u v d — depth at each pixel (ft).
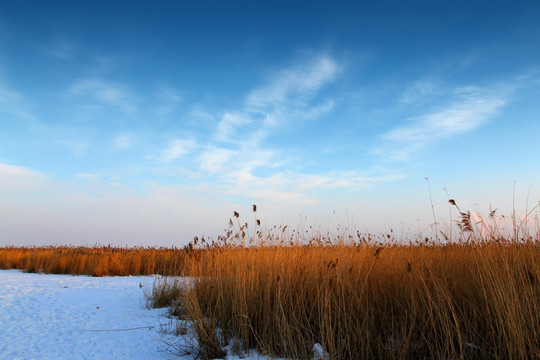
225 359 15.03
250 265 20.16
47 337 19.13
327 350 14.14
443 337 13.17
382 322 14.38
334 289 16.65
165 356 15.90
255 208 22.11
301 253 21.80
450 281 15.72
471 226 16.61
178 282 29.07
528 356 11.41
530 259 14.48
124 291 35.27
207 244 26.30
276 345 15.16
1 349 17.07
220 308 18.44
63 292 34.17
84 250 73.77
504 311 12.05
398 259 18.13
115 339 18.63
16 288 35.37
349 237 23.67
